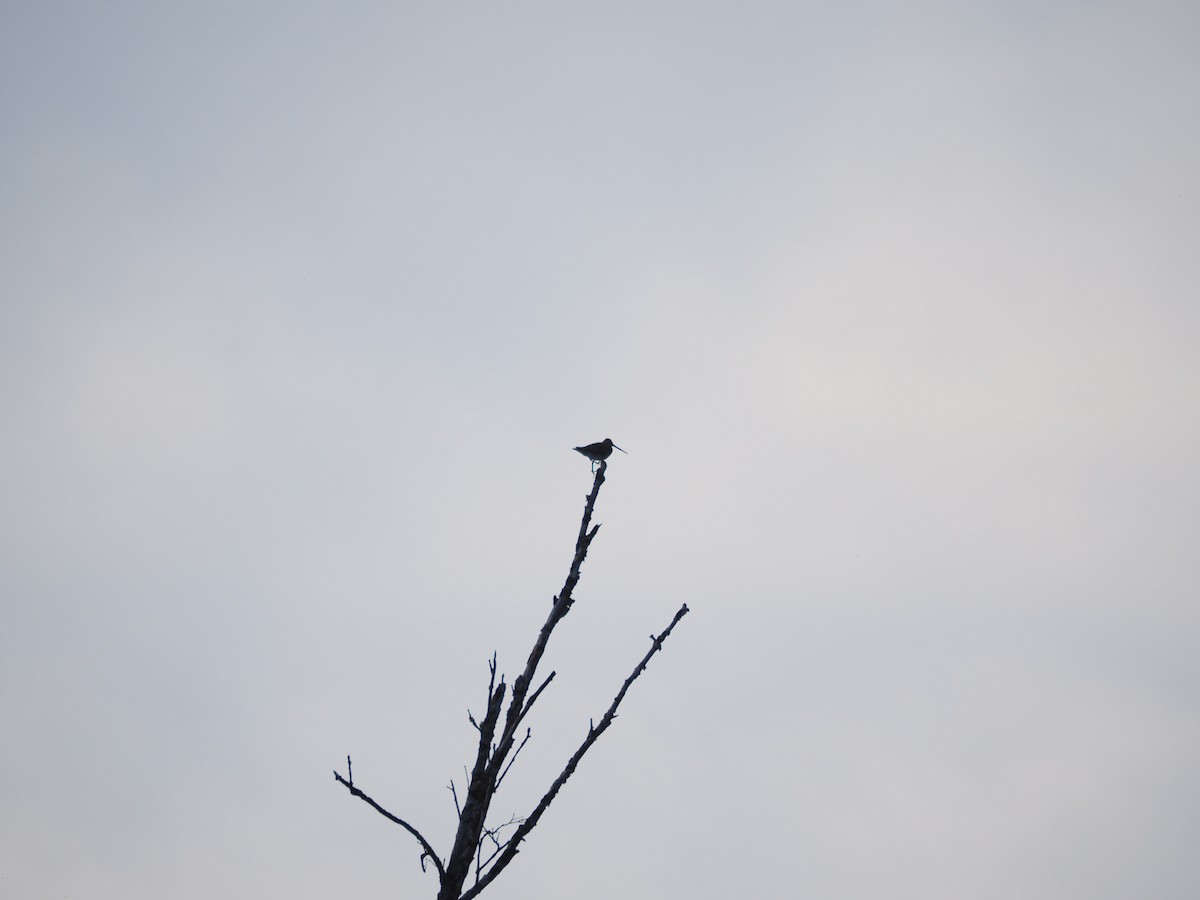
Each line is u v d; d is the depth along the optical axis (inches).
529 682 520.1
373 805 479.5
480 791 488.4
